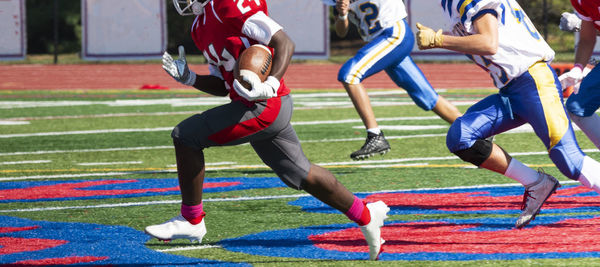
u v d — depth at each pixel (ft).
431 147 81.82
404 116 112.57
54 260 39.81
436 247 40.42
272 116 35.47
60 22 358.64
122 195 59.47
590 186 41.34
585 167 41.04
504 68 41.63
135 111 129.39
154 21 268.00
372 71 66.28
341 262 37.96
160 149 85.66
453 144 42.32
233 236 44.68
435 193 56.49
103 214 52.26
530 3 244.83
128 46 269.85
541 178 42.04
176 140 36.68
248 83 33.86
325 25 251.39
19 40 274.98
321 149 83.15
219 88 39.22
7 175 70.59
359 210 36.78
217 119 35.76
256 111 35.29
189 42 321.52
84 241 44.21
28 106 140.87
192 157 36.96
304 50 253.85
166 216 51.19
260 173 68.28
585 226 44.34
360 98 65.51
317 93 163.73
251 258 39.42
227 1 35.24
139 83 209.05
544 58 42.04
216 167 72.54
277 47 34.53
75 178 68.18
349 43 345.10
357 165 71.87
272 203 54.60
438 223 46.50
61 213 52.90
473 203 52.37
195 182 37.60
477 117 42.27
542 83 41.34
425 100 67.92
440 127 98.78
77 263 39.19
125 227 47.91
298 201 55.06
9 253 41.45
